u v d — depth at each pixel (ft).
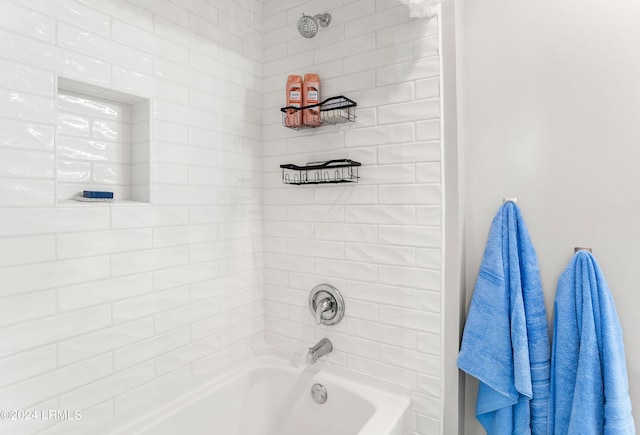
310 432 4.88
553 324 3.82
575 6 3.73
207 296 4.72
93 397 3.46
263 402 5.28
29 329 3.01
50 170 3.13
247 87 5.34
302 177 5.19
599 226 3.66
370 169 4.57
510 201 4.01
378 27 4.49
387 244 4.46
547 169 3.90
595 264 3.54
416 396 4.28
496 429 3.84
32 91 3.01
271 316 5.60
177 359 4.32
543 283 3.93
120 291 3.70
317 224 5.07
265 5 5.58
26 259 2.99
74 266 3.31
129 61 3.76
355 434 4.43
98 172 3.81
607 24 3.58
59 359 3.21
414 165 4.25
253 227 5.49
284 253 5.42
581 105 3.72
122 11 3.69
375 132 4.52
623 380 3.33
